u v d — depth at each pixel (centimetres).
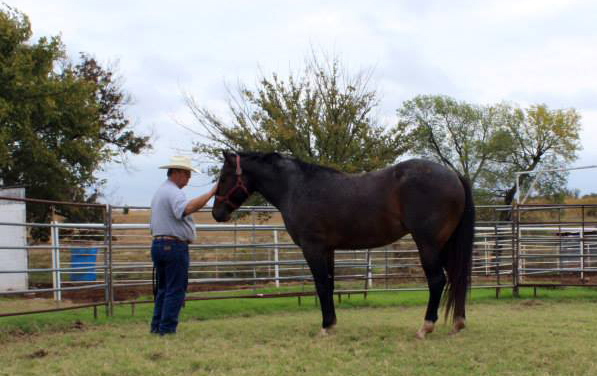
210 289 1129
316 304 941
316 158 1909
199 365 491
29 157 2017
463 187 595
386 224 610
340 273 1336
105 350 553
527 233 1659
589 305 927
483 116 3738
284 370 466
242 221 1844
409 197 586
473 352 521
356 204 613
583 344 549
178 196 614
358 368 471
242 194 689
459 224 598
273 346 571
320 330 650
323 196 629
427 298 1010
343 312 873
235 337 622
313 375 450
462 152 3753
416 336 596
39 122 2020
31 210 2150
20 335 664
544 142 3584
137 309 870
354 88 1947
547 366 471
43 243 2155
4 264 1217
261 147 1881
